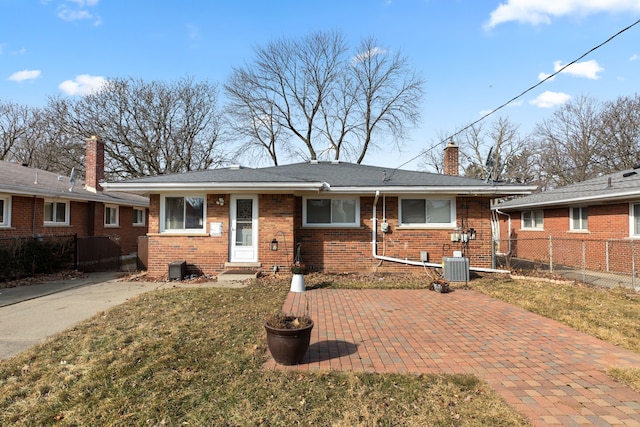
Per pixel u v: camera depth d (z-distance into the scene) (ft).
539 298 25.30
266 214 34.09
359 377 12.61
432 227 36.06
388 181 36.81
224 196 34.09
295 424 9.86
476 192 34.47
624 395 11.53
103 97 92.17
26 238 35.83
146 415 10.18
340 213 36.55
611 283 32.22
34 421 9.91
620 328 18.51
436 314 21.31
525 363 14.11
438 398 11.25
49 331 17.72
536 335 17.56
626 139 84.12
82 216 51.34
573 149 96.89
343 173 41.91
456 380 12.42
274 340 13.50
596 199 38.24
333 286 29.32
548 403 11.02
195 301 23.47
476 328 18.63
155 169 98.63
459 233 35.91
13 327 18.37
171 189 32.48
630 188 35.14
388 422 9.98
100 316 20.04
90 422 9.86
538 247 53.78
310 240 36.06
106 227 56.39
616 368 13.41
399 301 24.57
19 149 100.99
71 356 14.29
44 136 97.40
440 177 39.19
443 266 32.53
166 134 100.68
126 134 94.48
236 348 15.15
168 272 32.76
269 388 11.77
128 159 95.45
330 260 36.04
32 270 35.55
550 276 34.81
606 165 89.30
